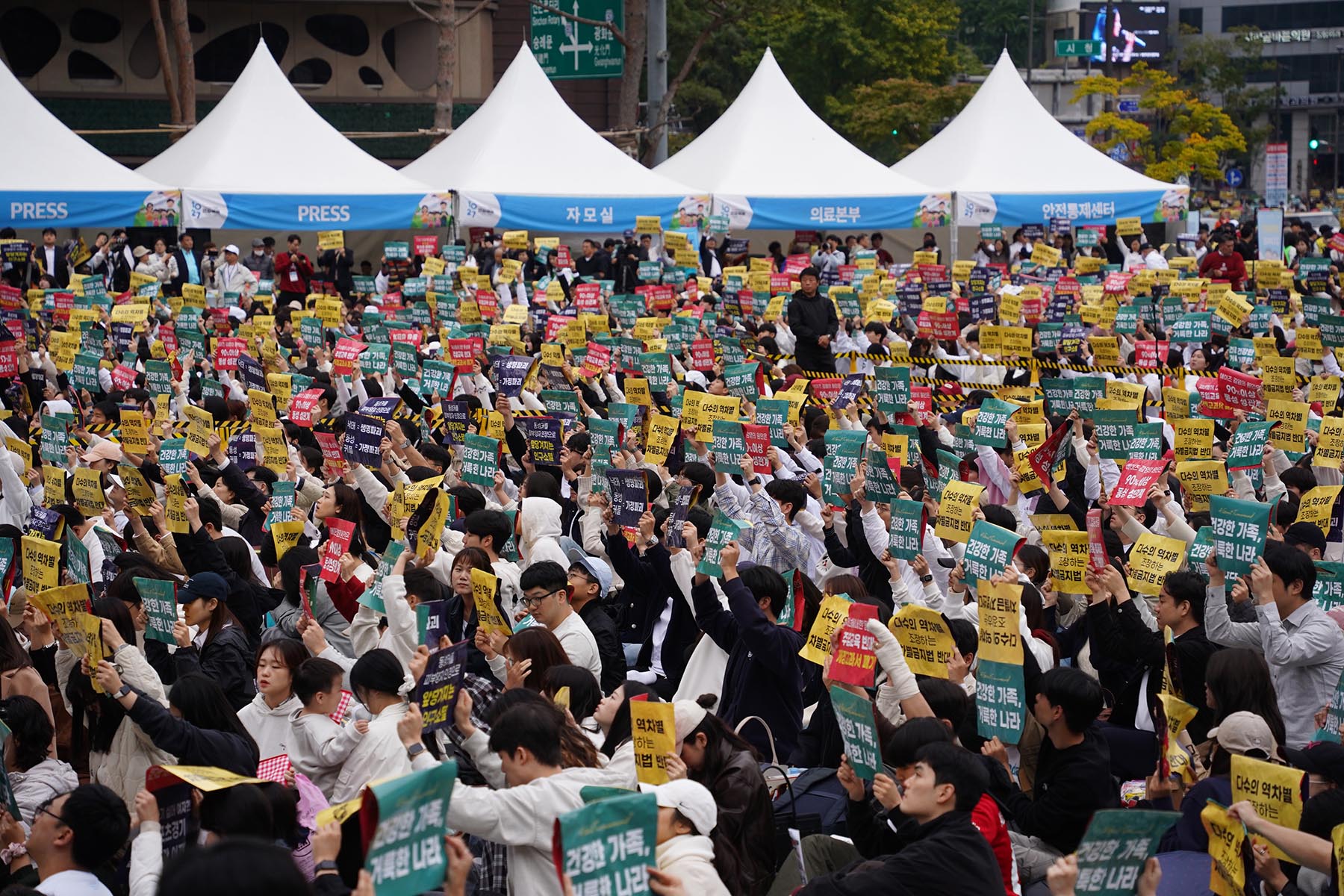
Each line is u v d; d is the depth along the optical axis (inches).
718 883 211.9
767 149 1305.4
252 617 371.2
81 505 415.2
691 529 333.1
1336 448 449.1
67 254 1243.2
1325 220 2308.1
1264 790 215.8
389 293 1099.9
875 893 208.5
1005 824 254.1
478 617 316.5
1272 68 3666.3
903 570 384.5
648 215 1242.6
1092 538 337.1
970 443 494.3
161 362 617.3
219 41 1860.2
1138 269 1179.9
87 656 289.1
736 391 585.3
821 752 322.3
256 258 1275.8
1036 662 300.5
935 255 1236.5
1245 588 312.3
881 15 2477.9
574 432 530.9
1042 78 4033.0
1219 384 545.3
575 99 2145.7
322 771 279.7
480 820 215.0
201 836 229.9
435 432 577.3
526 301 1114.7
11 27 1777.8
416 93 1927.9
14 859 246.8
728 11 1919.3
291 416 558.6
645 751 230.8
